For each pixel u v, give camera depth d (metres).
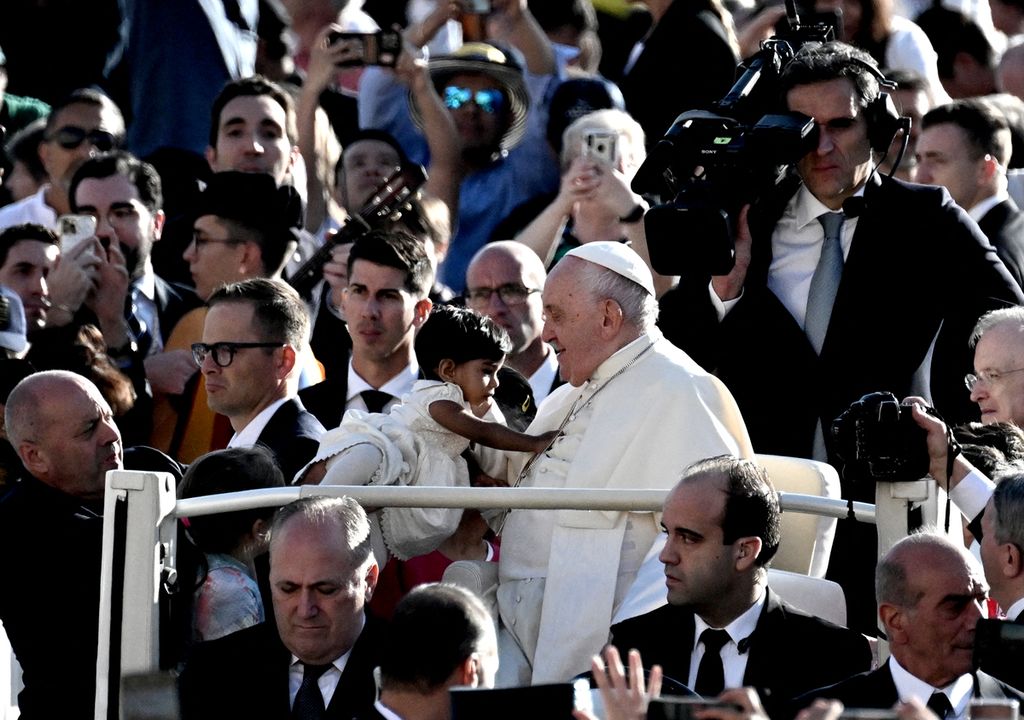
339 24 41.78
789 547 24.17
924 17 40.16
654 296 24.67
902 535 20.36
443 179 35.41
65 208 36.84
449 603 18.30
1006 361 25.05
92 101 37.06
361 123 38.31
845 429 20.48
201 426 29.97
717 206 23.02
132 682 16.42
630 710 14.88
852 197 25.53
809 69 25.09
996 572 20.50
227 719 20.30
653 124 37.44
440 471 24.73
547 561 24.17
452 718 16.19
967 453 23.27
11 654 25.48
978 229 26.00
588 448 24.25
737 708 13.92
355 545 20.33
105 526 20.17
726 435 24.06
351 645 20.44
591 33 40.69
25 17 41.56
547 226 32.53
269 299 27.11
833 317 25.52
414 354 28.55
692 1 37.69
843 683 19.52
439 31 41.78
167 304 33.94
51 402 24.30
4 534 23.56
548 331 24.75
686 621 21.19
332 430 25.08
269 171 34.41
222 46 39.53
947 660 19.14
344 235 31.64
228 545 22.25
